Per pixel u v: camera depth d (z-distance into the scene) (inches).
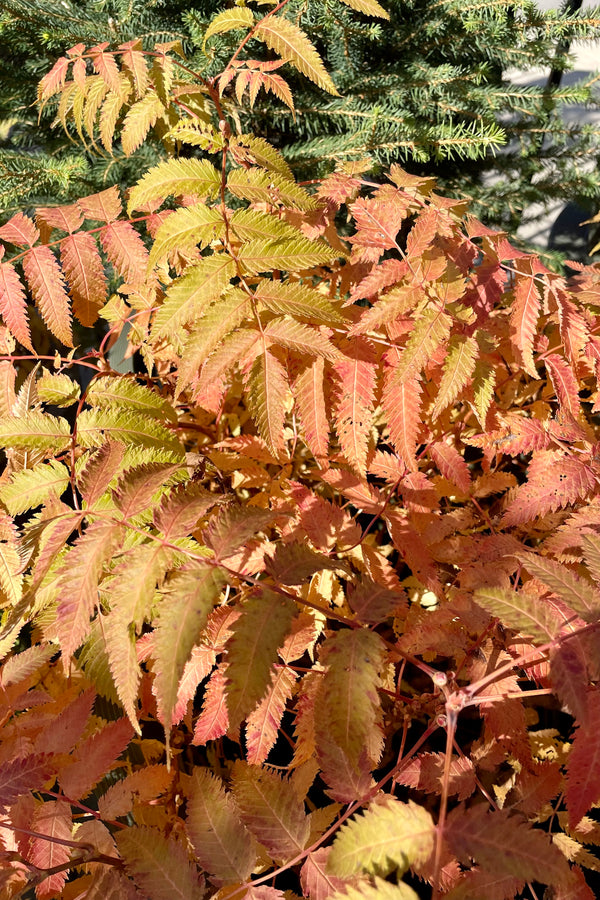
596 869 29.9
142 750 32.9
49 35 46.1
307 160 50.4
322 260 29.9
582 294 32.0
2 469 35.9
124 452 29.3
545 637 26.8
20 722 30.0
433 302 30.8
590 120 65.9
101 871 27.2
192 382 31.9
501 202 56.7
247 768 27.6
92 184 51.3
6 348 32.9
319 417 31.6
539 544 33.4
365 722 26.0
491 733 30.3
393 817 25.7
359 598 27.4
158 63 31.6
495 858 25.2
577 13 50.1
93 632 30.1
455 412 37.0
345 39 49.6
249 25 30.5
